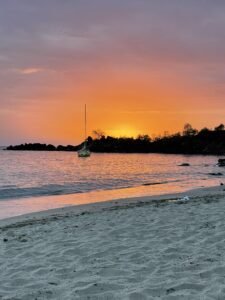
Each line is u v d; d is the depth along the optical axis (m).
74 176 48.72
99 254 8.06
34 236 10.38
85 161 102.38
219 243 8.42
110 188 31.31
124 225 11.17
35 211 18.22
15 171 58.84
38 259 7.93
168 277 6.35
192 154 164.00
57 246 8.97
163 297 5.48
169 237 9.30
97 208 17.39
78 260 7.70
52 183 37.72
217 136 175.38
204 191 24.80
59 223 12.52
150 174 51.12
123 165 80.19
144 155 157.88
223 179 39.81
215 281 6.00
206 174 48.59
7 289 6.21
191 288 5.80
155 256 7.69
